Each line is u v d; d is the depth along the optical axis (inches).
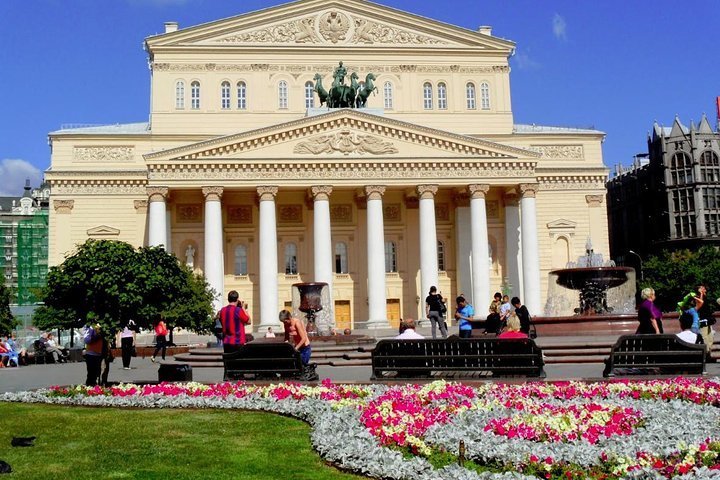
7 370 1690.5
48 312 2250.2
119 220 3169.3
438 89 3440.0
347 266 3233.3
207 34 3334.2
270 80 3351.4
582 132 3432.6
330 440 582.9
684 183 4598.9
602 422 624.1
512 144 3393.2
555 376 998.4
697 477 438.3
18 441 618.8
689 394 759.7
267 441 628.1
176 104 3294.8
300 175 2930.6
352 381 977.5
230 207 3216.0
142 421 737.0
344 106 3068.4
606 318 1473.9
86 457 571.2
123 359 1595.7
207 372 1371.8
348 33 3410.4
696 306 1167.0
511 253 3203.7
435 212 3304.6
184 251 3147.1
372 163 2955.2
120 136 3235.7
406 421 631.8
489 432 584.7
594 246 3346.5
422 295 2960.1
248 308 3174.2
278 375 974.4
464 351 936.3
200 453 582.2
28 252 4328.3
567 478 465.1
